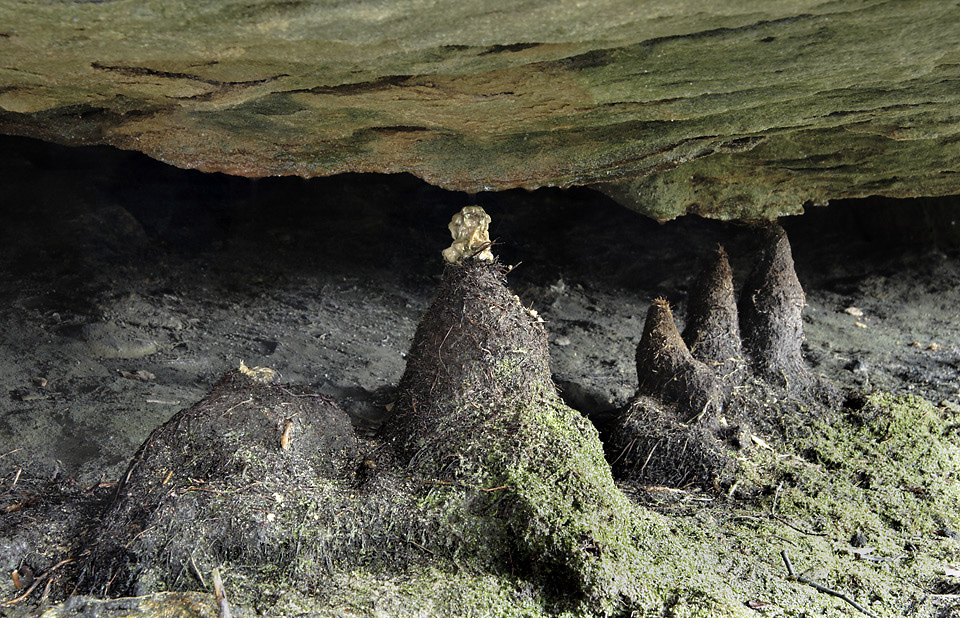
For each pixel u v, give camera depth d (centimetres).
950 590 317
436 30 223
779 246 481
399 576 280
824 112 345
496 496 300
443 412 329
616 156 395
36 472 354
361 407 478
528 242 877
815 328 691
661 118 335
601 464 327
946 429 463
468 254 346
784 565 327
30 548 279
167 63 251
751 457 417
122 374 486
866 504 388
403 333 637
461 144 369
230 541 273
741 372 454
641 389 431
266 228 801
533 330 346
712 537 346
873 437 449
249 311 637
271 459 297
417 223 880
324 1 204
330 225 836
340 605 257
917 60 272
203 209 793
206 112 318
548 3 209
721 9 221
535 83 286
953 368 599
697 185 490
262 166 387
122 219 710
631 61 268
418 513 296
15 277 595
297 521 282
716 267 461
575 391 527
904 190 496
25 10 202
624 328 691
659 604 277
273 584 266
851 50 261
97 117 336
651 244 884
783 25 237
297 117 323
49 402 432
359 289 720
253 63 253
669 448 402
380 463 321
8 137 748
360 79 271
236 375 332
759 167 475
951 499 393
